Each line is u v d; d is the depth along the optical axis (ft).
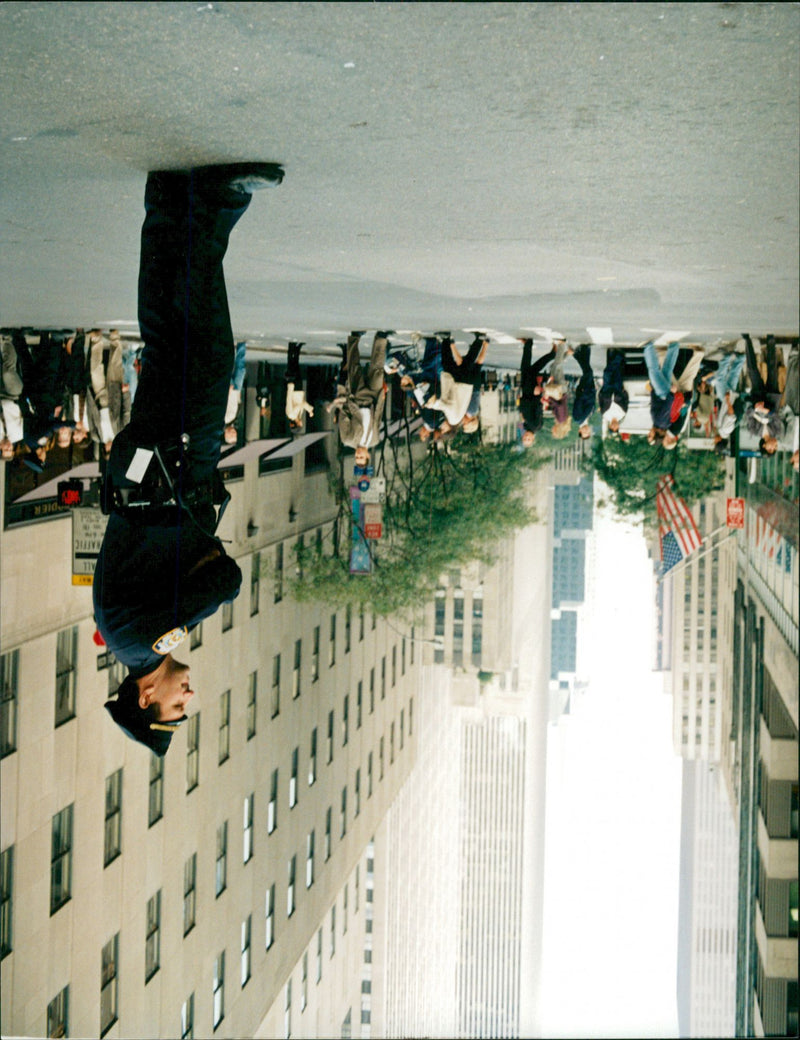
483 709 124.77
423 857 129.18
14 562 52.39
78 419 52.19
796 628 80.74
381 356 58.75
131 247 30.25
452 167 21.74
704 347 64.59
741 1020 95.71
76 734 57.57
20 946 52.19
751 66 16.56
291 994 90.38
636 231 28.09
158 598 17.34
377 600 83.92
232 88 17.11
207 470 18.61
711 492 75.92
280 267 35.60
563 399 59.41
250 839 80.74
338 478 79.00
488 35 15.64
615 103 18.15
